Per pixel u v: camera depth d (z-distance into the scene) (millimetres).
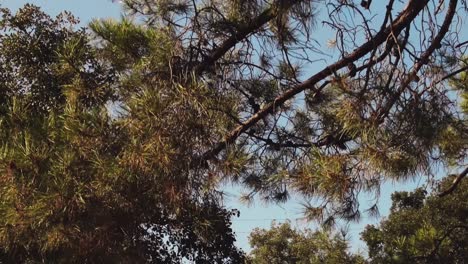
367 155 4406
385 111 4523
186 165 4383
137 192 4312
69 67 4891
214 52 5297
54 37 9000
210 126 4520
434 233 8594
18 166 4090
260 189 5723
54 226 4156
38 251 4543
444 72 4848
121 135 4293
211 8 5316
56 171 4133
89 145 4258
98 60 5082
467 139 5816
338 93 4910
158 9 5422
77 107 4512
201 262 10344
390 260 8695
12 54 8805
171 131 4301
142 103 4281
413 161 4578
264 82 5559
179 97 4391
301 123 5602
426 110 4594
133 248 4559
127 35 5227
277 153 5641
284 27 5133
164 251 9836
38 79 8336
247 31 5320
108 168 4172
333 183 4469
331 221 5137
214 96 4762
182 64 5086
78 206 4121
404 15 4793
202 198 4828
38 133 4387
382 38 4840
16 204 4043
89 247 4316
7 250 4543
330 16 4867
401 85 4609
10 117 4531
